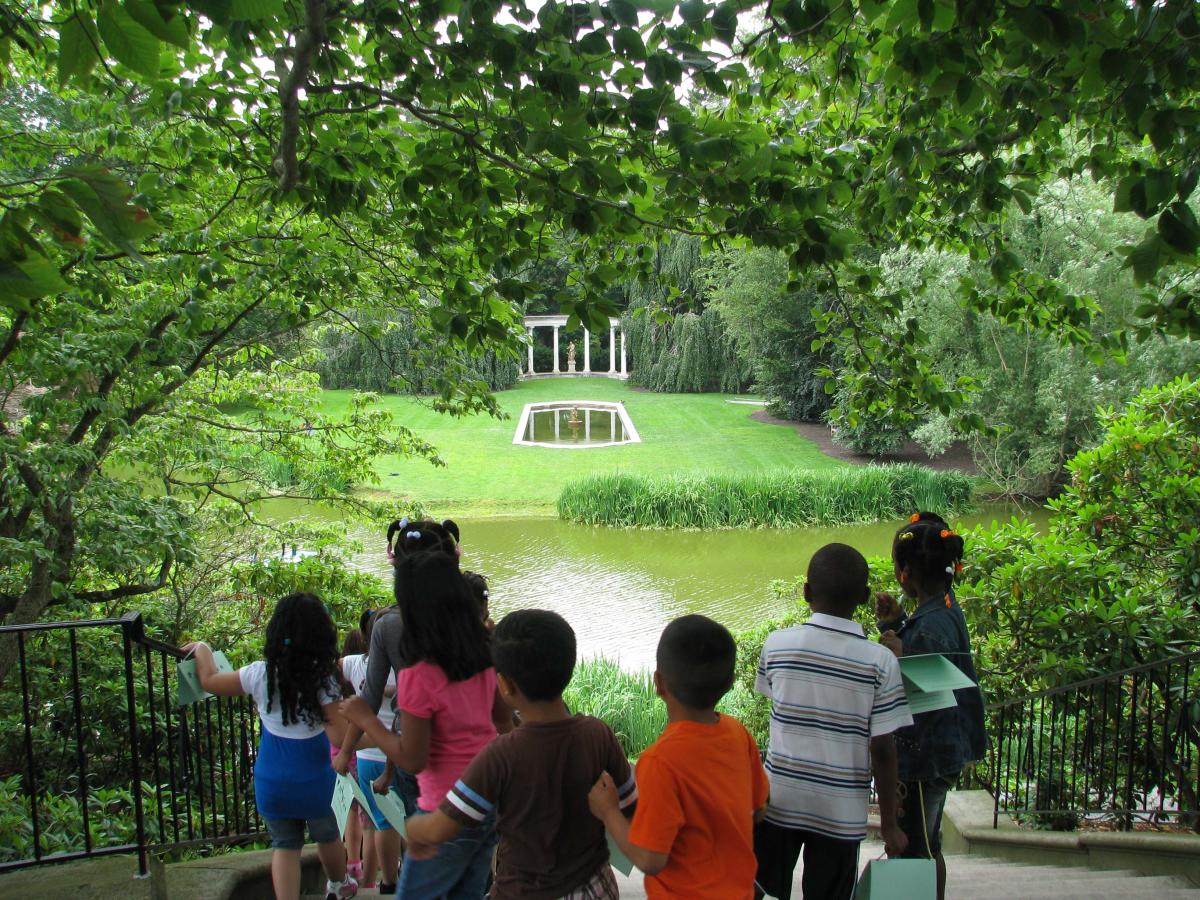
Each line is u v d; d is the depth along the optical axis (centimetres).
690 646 218
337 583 895
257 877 362
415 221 586
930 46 341
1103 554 624
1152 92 336
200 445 850
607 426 3706
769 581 1669
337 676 318
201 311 662
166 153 647
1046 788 590
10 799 475
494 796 222
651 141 438
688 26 358
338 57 470
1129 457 654
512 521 2166
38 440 693
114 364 639
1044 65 378
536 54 373
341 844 338
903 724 254
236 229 788
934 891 244
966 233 630
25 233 157
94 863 353
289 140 419
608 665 1129
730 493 2156
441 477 2573
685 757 216
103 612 801
